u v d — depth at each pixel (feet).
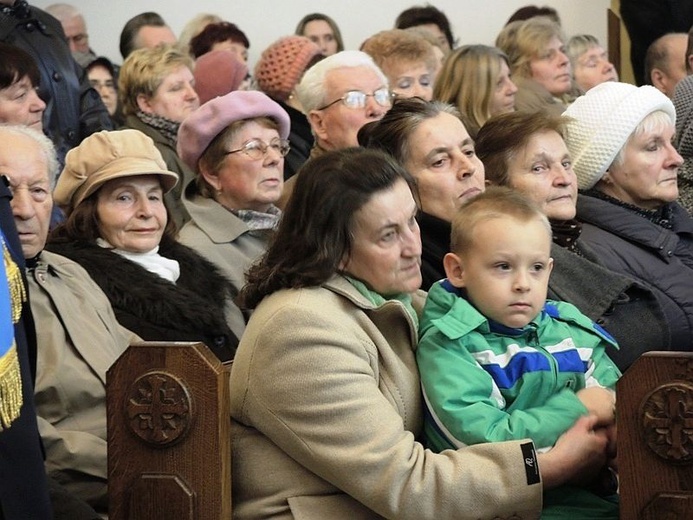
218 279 17.44
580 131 18.76
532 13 38.68
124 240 16.55
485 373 12.14
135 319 15.64
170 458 11.16
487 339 12.51
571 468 11.83
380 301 12.33
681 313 17.88
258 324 11.78
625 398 10.81
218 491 11.11
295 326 11.56
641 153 18.62
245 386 11.74
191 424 11.10
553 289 16.11
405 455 11.37
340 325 11.71
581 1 42.16
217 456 11.09
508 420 11.93
